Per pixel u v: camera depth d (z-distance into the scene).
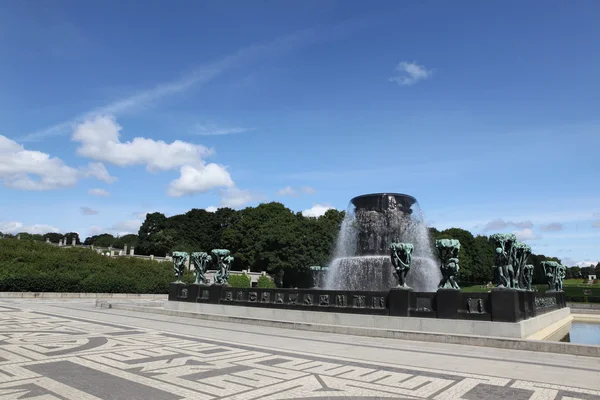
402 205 26.80
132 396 8.12
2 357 11.70
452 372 10.50
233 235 92.75
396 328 17.48
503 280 16.62
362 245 26.78
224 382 9.23
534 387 9.10
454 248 17.25
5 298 38.41
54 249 55.28
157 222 114.25
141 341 14.98
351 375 10.04
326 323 19.56
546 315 21.02
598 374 10.39
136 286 49.09
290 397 8.16
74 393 8.24
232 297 24.48
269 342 15.19
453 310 16.52
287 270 82.38
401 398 8.22
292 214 94.25
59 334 16.34
